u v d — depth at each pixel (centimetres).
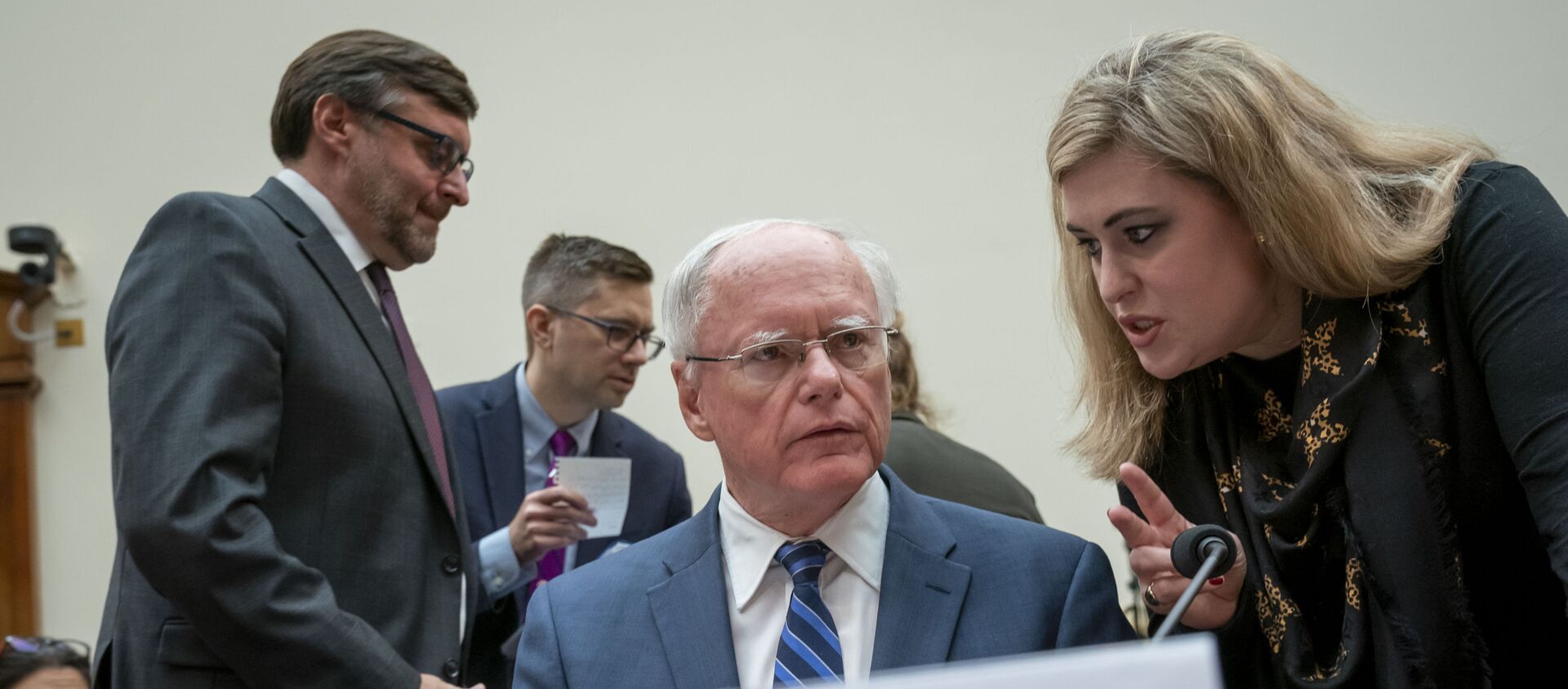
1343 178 144
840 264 147
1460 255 140
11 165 476
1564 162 378
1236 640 142
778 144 440
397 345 225
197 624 179
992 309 420
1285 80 146
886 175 432
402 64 226
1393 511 139
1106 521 402
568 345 304
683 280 152
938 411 402
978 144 427
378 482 202
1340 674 141
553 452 310
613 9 454
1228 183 140
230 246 195
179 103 471
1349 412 143
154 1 477
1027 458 410
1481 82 385
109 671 202
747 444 143
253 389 187
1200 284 143
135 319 190
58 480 457
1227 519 159
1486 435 139
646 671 144
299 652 179
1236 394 161
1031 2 426
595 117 451
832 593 147
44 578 453
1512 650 145
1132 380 166
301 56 229
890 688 81
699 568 150
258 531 180
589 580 155
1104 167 144
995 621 141
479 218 452
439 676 203
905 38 435
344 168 222
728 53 446
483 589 255
